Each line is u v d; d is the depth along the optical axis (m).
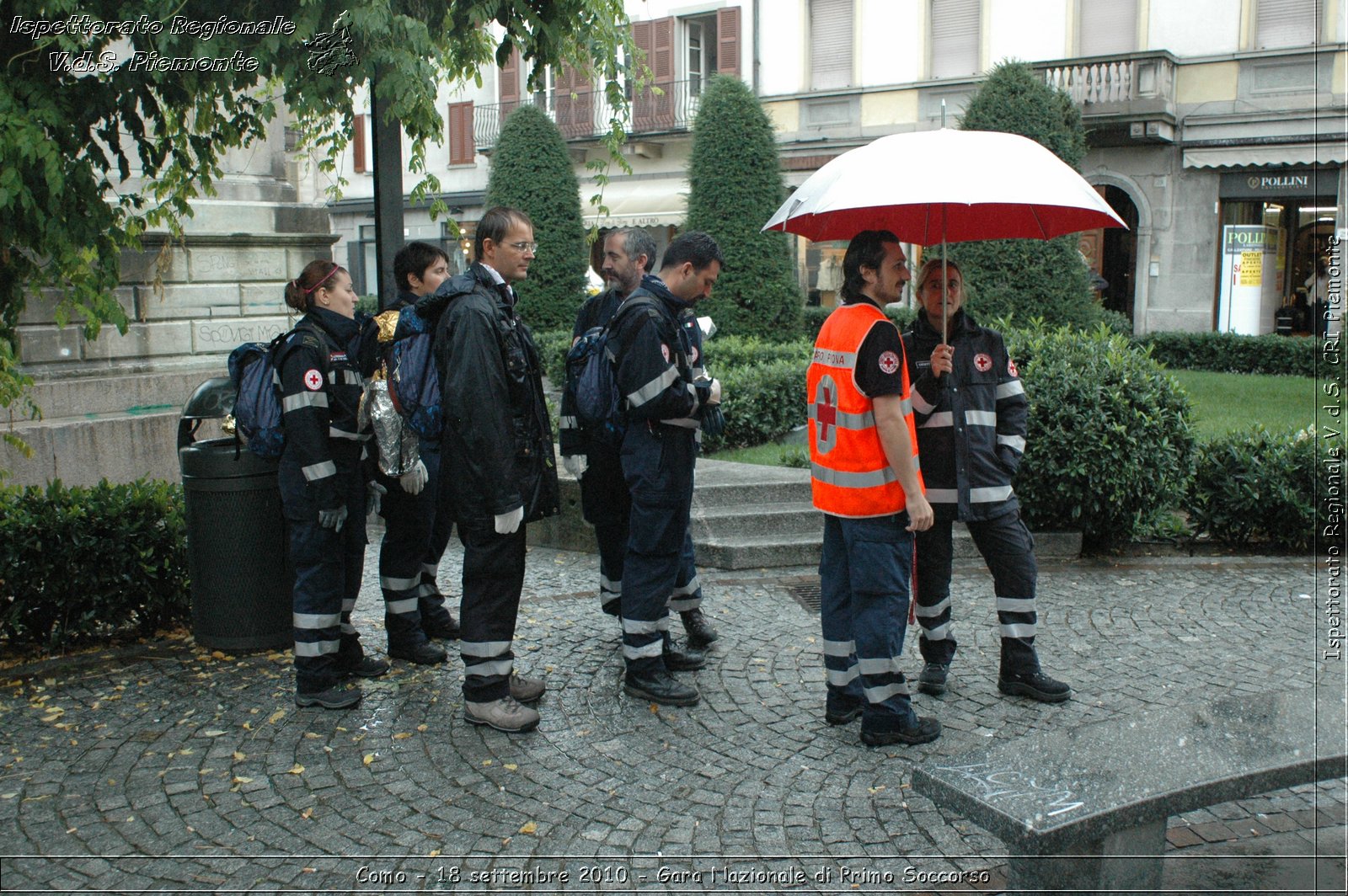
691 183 15.65
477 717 4.44
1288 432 7.80
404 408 4.39
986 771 2.87
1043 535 7.18
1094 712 4.56
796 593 6.43
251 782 3.98
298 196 11.34
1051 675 4.99
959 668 5.11
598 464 5.12
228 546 5.22
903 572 4.16
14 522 5.35
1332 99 17.88
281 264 11.09
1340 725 3.15
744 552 6.96
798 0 22.42
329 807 3.80
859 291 4.18
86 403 9.38
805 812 3.74
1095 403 6.89
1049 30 20.19
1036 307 13.89
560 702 4.73
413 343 4.39
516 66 26.36
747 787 3.92
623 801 3.82
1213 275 19.47
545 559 7.36
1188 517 7.64
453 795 3.87
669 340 4.39
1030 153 4.05
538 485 4.48
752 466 8.56
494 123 26.97
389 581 5.18
